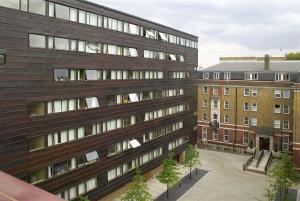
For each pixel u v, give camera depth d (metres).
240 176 50.34
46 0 28.48
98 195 35.97
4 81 24.92
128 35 41.00
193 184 46.16
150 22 46.38
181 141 57.81
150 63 46.66
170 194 42.12
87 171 34.16
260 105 63.25
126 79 40.94
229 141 67.75
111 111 37.97
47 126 29.06
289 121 60.06
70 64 31.36
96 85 35.16
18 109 26.22
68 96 31.33
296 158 51.94
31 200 7.07
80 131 33.16
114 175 39.03
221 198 41.25
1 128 24.91
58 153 30.39
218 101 68.62
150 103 46.97
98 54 35.34
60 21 30.02
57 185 30.39
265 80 62.09
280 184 39.78
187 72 59.38
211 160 59.44
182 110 58.00
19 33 25.95
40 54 27.95
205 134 71.25
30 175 27.80
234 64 71.06
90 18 34.09
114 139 38.62
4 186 8.02
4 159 25.31
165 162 43.00
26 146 27.14
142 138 45.03
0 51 24.45
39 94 28.08
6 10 24.77
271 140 61.53
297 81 51.28
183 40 57.38
